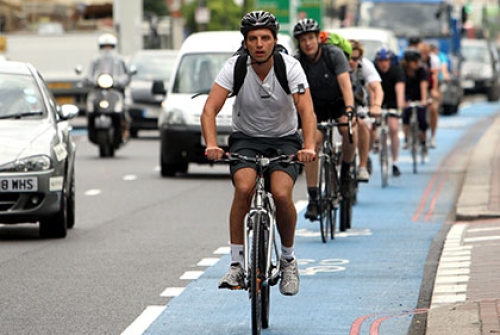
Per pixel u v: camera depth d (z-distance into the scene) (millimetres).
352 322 19812
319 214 28641
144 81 74000
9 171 28672
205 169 52156
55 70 87062
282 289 19453
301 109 19203
